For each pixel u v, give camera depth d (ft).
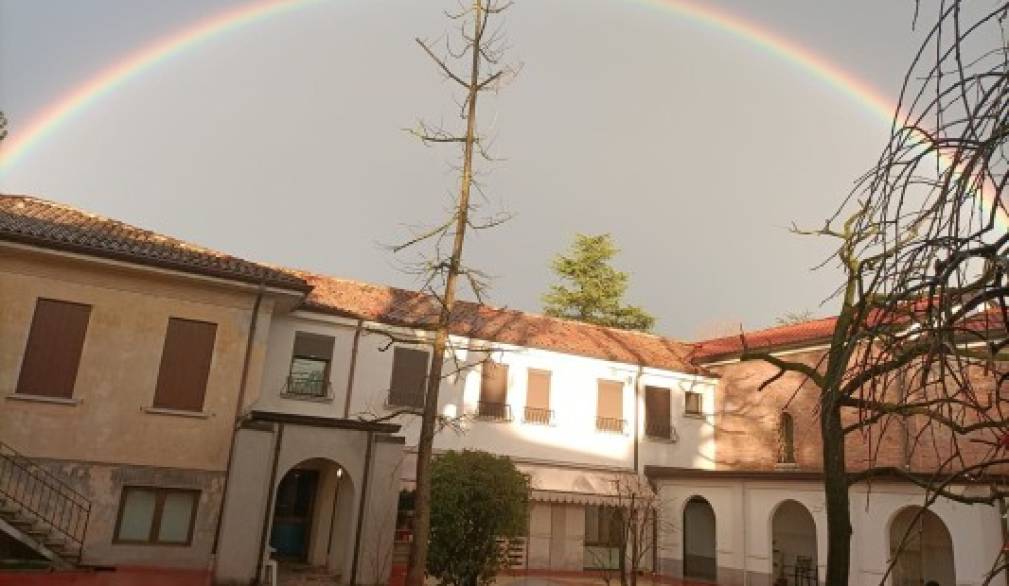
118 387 63.93
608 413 102.47
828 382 18.43
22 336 61.72
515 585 77.71
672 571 95.50
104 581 52.26
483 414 93.56
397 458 66.33
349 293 95.91
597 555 97.71
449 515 57.06
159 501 63.52
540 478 93.20
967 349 12.10
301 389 83.61
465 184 53.93
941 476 14.21
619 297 167.22
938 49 10.71
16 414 60.34
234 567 58.44
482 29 55.06
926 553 75.20
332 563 67.92
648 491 97.71
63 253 62.28
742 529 86.79
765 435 100.07
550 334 105.91
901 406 13.51
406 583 47.01
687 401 108.58
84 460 61.46
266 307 71.15
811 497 79.97
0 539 55.77
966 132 10.16
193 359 67.31
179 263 65.77
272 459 63.26
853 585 73.82
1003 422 12.13
